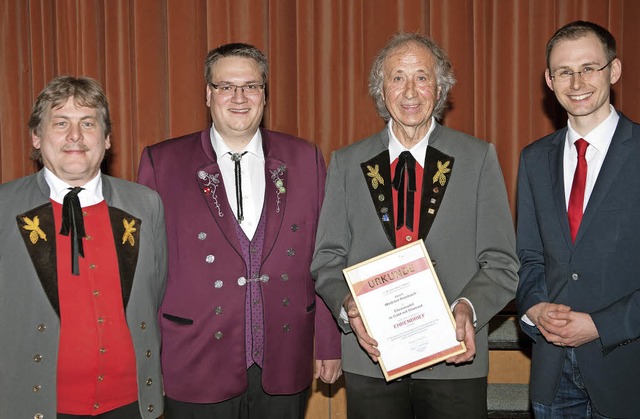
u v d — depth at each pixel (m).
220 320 2.27
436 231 2.19
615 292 2.07
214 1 3.81
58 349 1.94
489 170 2.22
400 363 2.11
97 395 1.98
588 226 2.10
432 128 2.29
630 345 2.10
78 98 1.99
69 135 1.97
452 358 2.11
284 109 3.87
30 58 3.92
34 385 1.92
